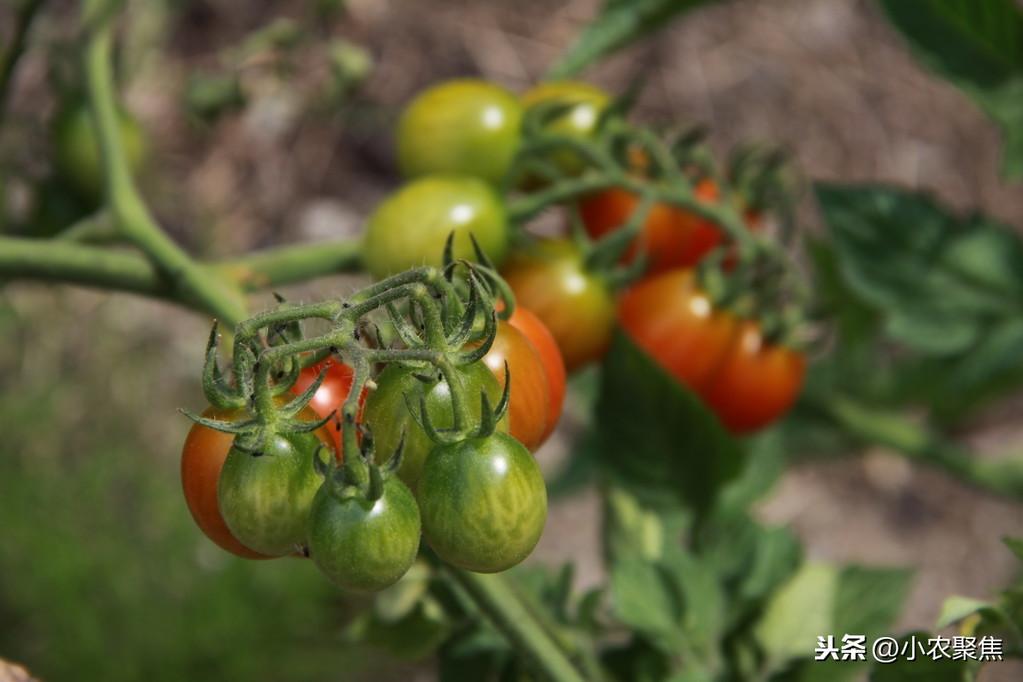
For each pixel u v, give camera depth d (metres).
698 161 0.59
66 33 1.55
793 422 0.81
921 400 0.80
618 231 0.57
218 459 0.43
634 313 0.61
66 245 0.56
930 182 1.78
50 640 1.25
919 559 1.49
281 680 1.25
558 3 1.83
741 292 0.60
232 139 1.68
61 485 1.36
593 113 0.58
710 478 0.58
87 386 1.49
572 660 0.53
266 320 0.40
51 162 0.67
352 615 1.29
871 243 0.67
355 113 1.50
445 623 0.54
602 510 0.60
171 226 1.64
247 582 1.27
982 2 0.58
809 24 1.84
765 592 0.55
